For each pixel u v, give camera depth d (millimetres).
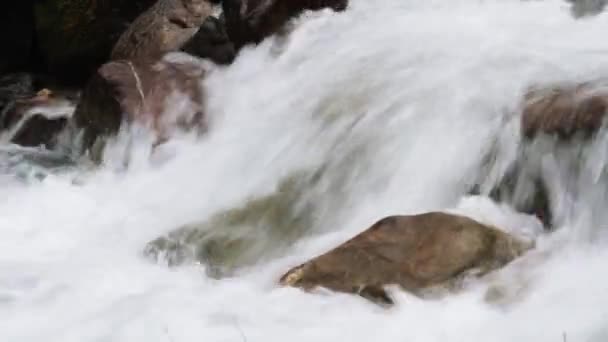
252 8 10844
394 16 10273
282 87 9719
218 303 5879
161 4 12680
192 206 8398
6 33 15766
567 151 6355
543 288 5336
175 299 6047
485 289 5441
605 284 5266
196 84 10250
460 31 9336
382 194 7465
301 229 7395
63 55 14852
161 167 9375
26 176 9844
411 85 8344
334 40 10062
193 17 12219
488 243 5789
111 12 14594
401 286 5555
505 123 7047
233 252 7102
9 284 6625
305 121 8828
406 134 7770
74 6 14648
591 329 4785
